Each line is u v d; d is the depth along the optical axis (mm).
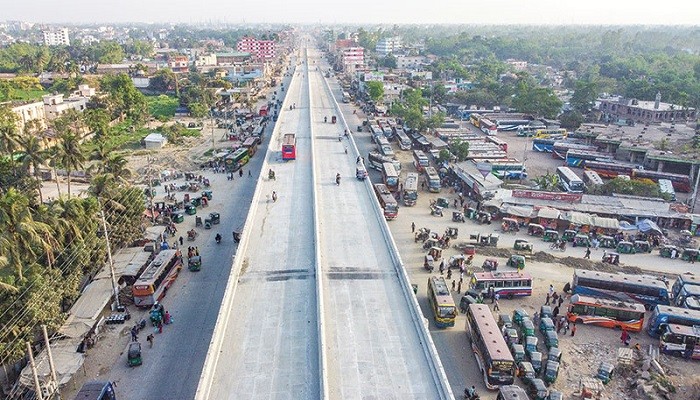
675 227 87000
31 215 54031
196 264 69938
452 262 71812
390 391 39750
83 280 62969
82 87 179375
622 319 58688
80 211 61781
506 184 101312
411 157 128625
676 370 52406
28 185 84750
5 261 47469
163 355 52594
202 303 62406
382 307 50969
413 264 73250
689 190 107438
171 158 124250
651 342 57062
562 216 85500
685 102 173250
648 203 91000
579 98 178500
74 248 59625
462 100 190750
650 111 158125
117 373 49781
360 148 136750
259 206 77062
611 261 74250
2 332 46531
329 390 39562
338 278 56219
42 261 56188
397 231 84438
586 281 63312
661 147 121125
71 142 80812
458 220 89062
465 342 56219
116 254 69812
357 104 199875
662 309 57750
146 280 60594
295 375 41188
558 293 66312
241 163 117438
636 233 83375
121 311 59812
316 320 48469
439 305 57719
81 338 51594
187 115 178500
